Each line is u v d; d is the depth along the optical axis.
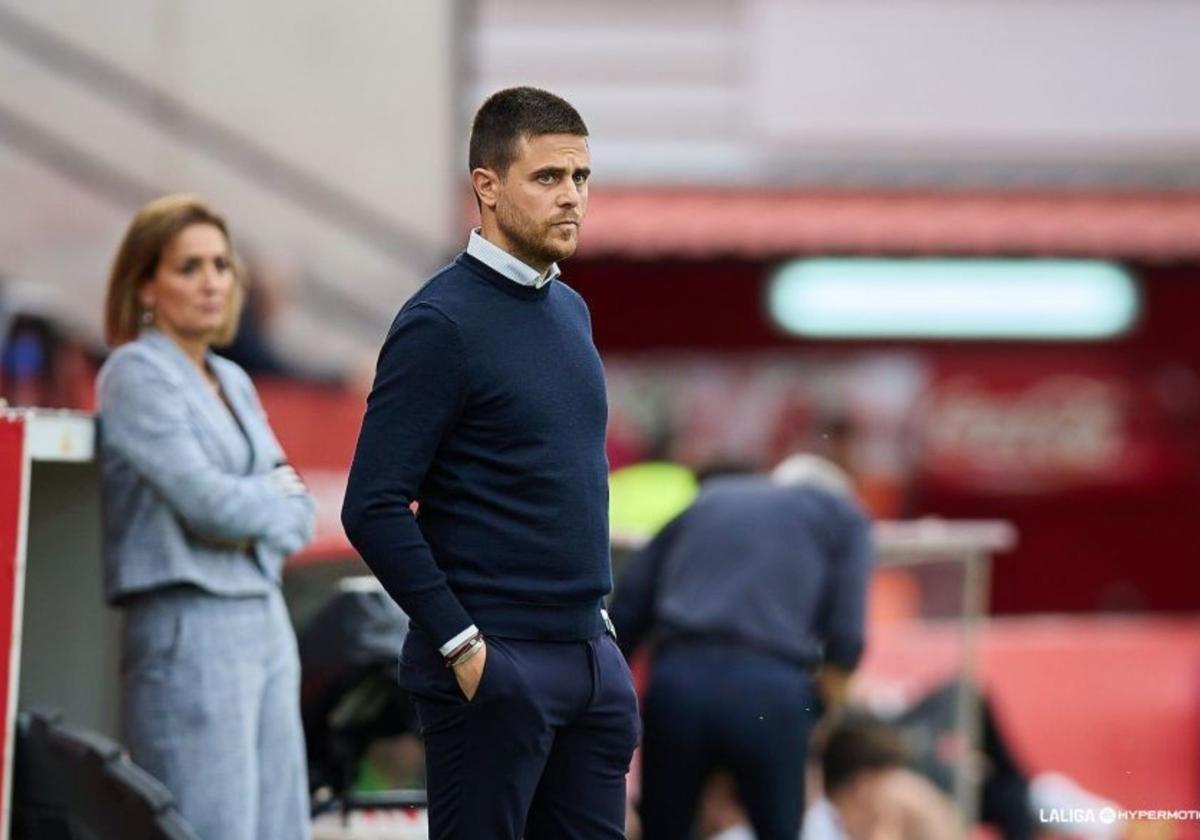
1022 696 34.84
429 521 17.00
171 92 34.75
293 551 20.38
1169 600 58.78
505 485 16.78
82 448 20.20
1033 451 58.25
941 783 30.11
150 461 19.72
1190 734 35.16
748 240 54.34
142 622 20.05
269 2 35.03
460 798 16.84
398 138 35.41
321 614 23.03
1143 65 60.06
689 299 56.91
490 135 16.88
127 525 20.05
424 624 16.47
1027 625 56.47
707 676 24.94
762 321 57.00
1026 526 58.56
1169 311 58.00
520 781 16.81
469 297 16.80
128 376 20.06
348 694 22.86
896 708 30.19
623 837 17.53
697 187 58.06
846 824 29.83
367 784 22.86
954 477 57.97
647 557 25.81
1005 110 59.97
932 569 30.45
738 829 25.95
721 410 56.94
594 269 56.91
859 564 25.72
